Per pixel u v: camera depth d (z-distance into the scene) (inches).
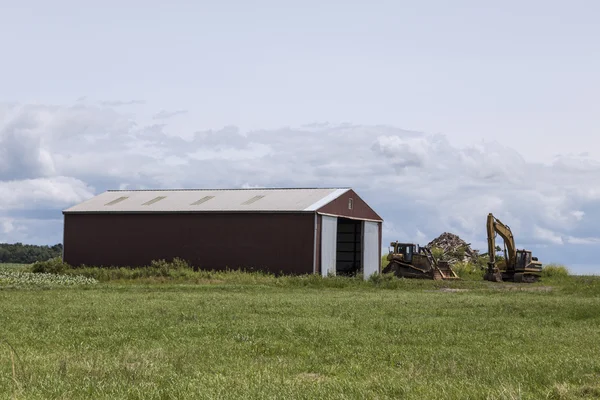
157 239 1926.7
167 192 2156.7
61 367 394.3
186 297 1024.2
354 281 1535.4
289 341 539.5
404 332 603.2
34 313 744.3
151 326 621.0
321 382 375.6
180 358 436.8
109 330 590.9
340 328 623.8
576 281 2042.3
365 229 2081.7
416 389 353.1
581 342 553.0
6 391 339.6
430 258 2049.7
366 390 350.9
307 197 1904.5
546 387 364.5
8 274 1644.9
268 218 1811.0
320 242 1800.0
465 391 344.8
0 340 518.6
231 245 1843.0
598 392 346.0
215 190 2116.1
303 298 1034.7
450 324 671.1
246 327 620.4
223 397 329.4
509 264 2086.6
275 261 1795.0
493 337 578.6
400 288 1477.6
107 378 374.6
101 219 2001.7
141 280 1551.4
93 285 1368.1
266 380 375.6
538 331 626.5
